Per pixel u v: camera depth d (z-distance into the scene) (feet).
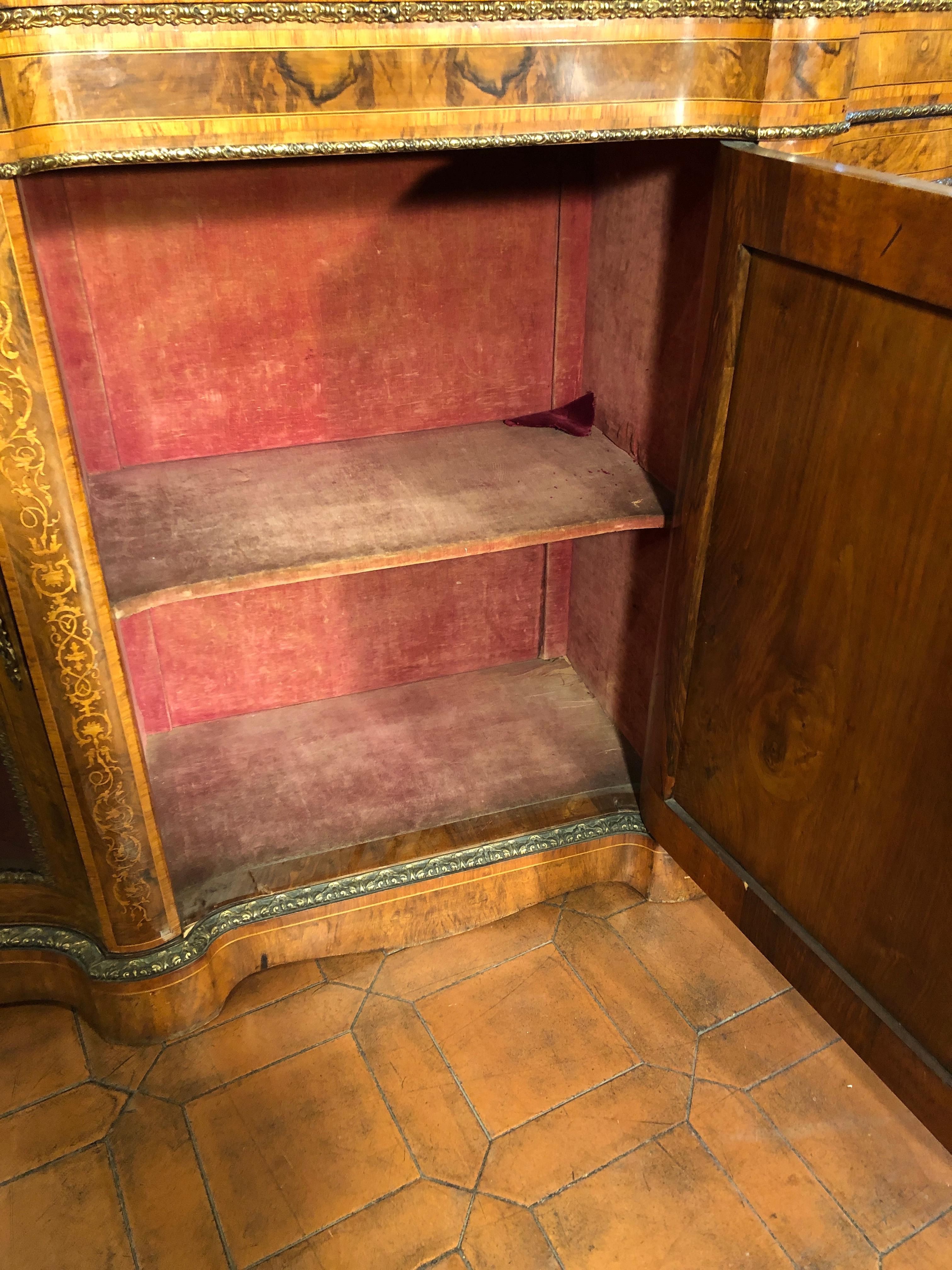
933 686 3.66
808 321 3.93
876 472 3.73
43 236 5.18
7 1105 5.36
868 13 4.08
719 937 6.40
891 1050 4.23
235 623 6.94
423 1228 4.79
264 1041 5.71
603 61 3.94
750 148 4.12
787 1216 4.86
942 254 3.20
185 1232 4.78
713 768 5.25
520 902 6.43
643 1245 4.72
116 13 3.37
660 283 5.52
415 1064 5.58
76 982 5.70
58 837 5.17
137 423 5.91
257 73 3.60
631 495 5.73
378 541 5.20
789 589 4.36
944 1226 4.84
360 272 5.93
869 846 4.18
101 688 4.64
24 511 4.12
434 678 7.79
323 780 6.70
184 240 5.49
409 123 3.85
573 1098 5.40
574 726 7.28
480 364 6.51
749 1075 5.54
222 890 5.85
